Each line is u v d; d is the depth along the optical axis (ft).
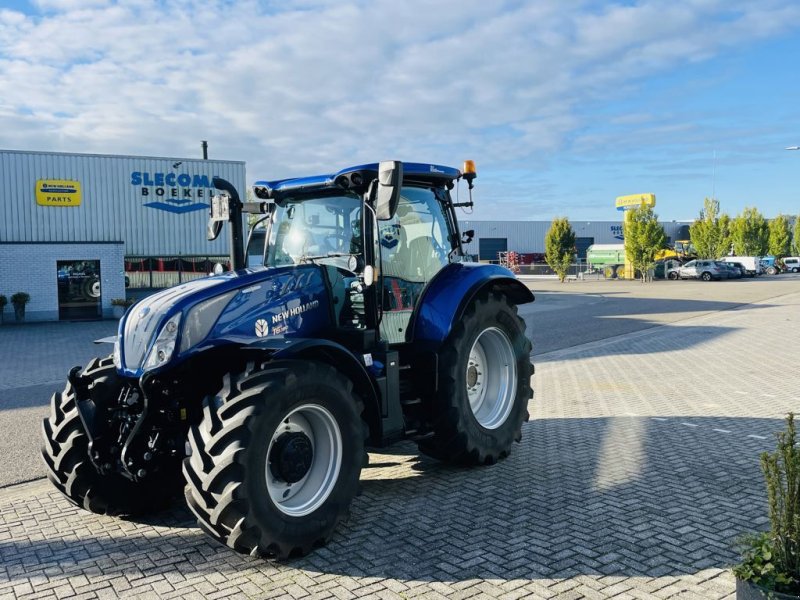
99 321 79.77
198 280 16.48
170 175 92.38
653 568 13.12
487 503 16.81
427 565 13.47
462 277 19.54
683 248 215.92
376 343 17.34
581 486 17.95
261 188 19.56
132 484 16.19
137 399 14.76
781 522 10.48
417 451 21.72
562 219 160.86
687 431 23.53
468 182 20.89
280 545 13.43
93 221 88.74
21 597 12.59
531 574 12.96
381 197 15.85
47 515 17.02
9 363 46.01
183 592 12.63
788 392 29.89
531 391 21.42
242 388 13.57
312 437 14.92
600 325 60.80
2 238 84.33
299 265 16.92
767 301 84.33
